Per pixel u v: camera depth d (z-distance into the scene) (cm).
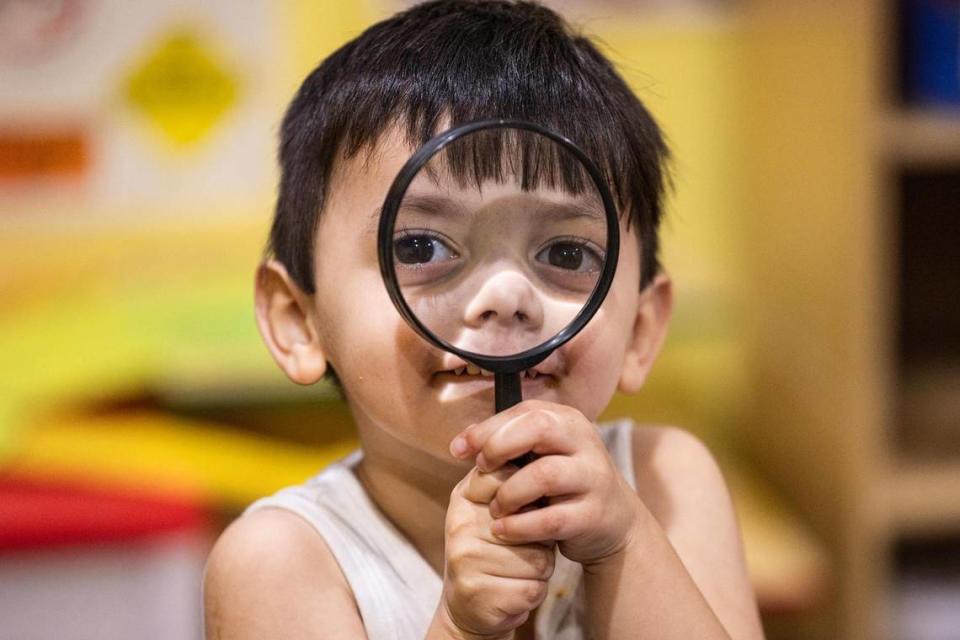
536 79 73
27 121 178
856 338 151
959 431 169
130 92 180
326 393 159
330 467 81
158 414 155
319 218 74
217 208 184
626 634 65
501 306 65
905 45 158
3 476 135
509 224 66
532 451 62
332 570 73
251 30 181
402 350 69
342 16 183
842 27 147
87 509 130
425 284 66
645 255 80
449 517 63
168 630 133
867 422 153
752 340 191
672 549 67
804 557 150
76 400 148
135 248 183
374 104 72
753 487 173
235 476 138
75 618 131
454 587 62
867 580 156
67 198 181
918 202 190
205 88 181
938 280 192
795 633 172
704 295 185
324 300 74
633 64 187
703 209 194
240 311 169
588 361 71
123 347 156
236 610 71
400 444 74
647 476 84
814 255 162
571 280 66
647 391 195
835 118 151
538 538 61
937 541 181
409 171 63
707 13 188
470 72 72
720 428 200
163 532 131
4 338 166
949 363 190
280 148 84
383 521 76
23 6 175
